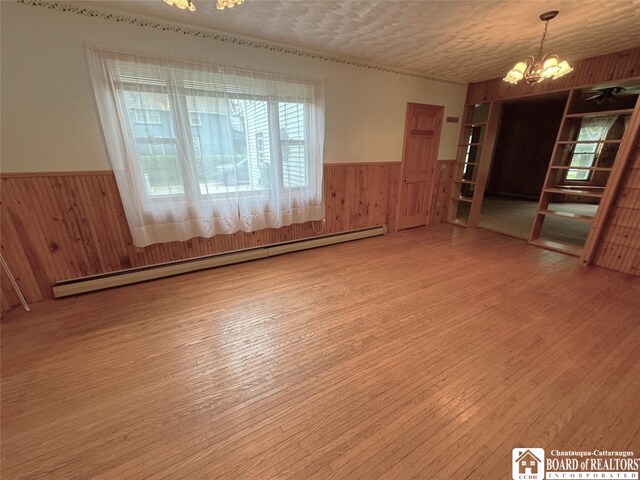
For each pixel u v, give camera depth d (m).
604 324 2.26
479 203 5.00
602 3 2.15
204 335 2.15
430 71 4.14
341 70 3.52
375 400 1.60
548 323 2.28
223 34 2.72
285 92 3.16
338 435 1.41
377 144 4.15
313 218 3.82
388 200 4.56
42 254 2.50
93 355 1.94
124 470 1.26
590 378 1.74
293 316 2.39
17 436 1.40
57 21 2.17
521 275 3.14
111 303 2.56
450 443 1.37
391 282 2.98
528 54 3.37
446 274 3.16
